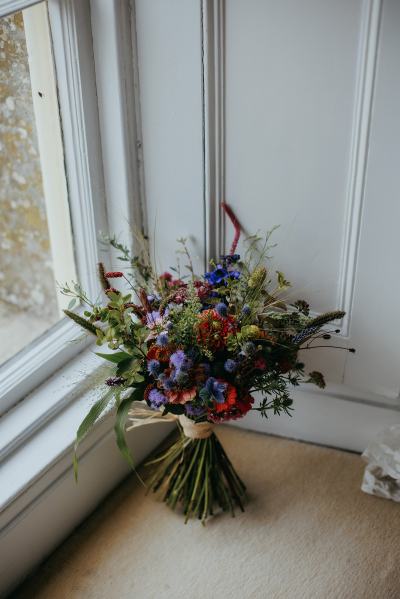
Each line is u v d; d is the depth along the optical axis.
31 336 2.05
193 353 1.35
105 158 1.69
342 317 1.58
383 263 1.59
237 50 1.51
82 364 1.76
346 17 1.39
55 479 1.58
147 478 1.86
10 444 1.53
